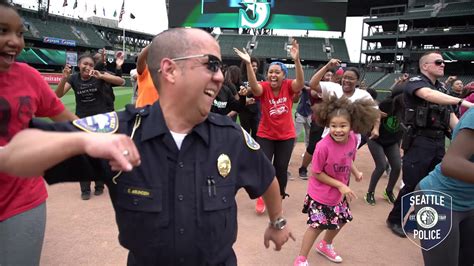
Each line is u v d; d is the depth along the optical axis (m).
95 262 3.31
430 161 3.88
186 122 1.36
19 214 1.90
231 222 1.42
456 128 2.08
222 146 1.41
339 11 34.59
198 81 1.30
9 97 1.91
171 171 1.32
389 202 5.40
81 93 5.09
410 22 43.81
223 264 1.43
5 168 1.08
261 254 3.61
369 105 3.17
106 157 1.01
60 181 1.25
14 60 1.90
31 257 2.01
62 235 3.83
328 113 3.17
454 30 39.16
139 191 1.27
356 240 4.06
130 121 1.35
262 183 1.59
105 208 4.65
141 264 1.35
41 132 1.09
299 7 34.88
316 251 3.76
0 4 1.77
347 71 5.00
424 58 3.88
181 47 1.29
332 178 3.20
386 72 43.16
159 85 1.37
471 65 40.84
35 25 46.62
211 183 1.35
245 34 48.94
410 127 4.01
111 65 7.98
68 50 51.19
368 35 46.75
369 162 8.23
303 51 47.22
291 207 5.04
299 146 9.83
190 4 36.28
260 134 4.62
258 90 4.48
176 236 1.30
